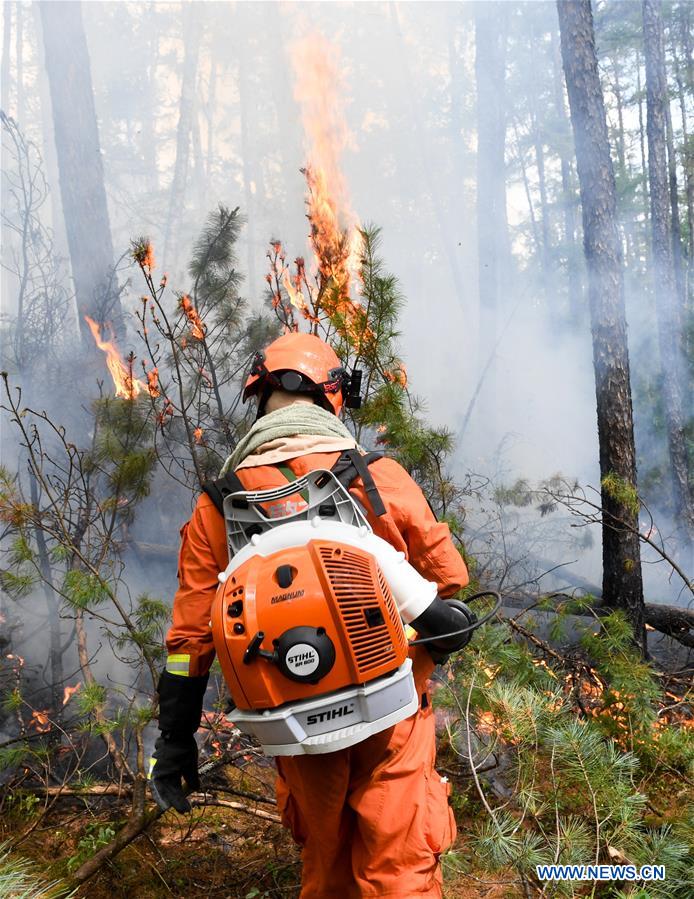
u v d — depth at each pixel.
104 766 3.80
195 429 4.73
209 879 2.75
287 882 2.71
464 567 1.87
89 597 3.15
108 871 2.73
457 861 2.30
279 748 1.59
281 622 1.57
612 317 5.50
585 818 2.64
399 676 1.63
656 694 3.37
